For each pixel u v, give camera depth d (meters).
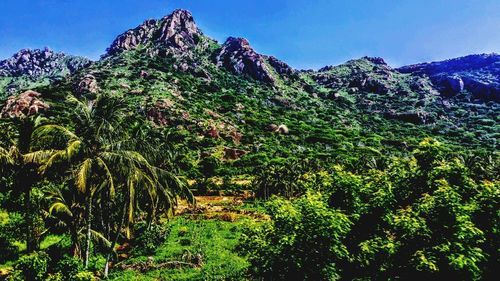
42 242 28.52
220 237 32.66
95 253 27.12
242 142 112.19
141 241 30.52
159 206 26.89
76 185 19.48
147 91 133.00
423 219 9.78
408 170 12.46
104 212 27.50
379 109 188.12
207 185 67.00
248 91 176.50
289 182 59.41
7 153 23.23
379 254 10.57
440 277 9.22
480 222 10.08
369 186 12.52
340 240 11.41
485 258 9.30
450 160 12.34
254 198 60.00
